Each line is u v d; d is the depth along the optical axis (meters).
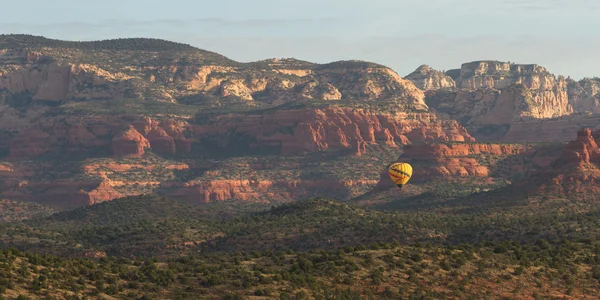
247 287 185.25
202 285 186.38
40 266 182.62
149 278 187.62
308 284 189.62
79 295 171.88
